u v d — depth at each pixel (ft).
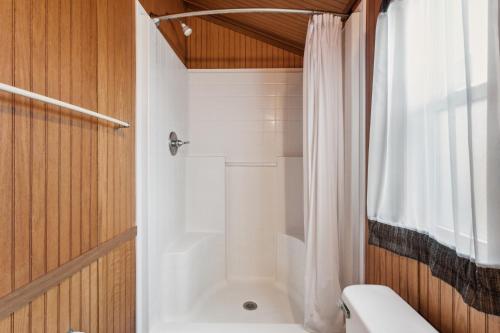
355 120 4.72
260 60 7.59
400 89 3.23
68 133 2.72
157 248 5.18
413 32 3.07
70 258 2.74
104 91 3.38
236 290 7.16
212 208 7.42
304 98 5.25
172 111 6.16
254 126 7.60
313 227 4.90
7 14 2.05
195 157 7.41
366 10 4.51
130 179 4.10
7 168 2.05
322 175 4.76
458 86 2.33
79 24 2.90
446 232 2.57
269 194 7.60
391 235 3.41
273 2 5.70
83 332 2.69
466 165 2.27
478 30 2.08
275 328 4.95
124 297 3.91
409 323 2.61
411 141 3.12
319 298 4.74
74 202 2.81
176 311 5.57
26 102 2.22
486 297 2.04
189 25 7.54
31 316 2.26
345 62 5.09
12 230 2.09
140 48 4.40
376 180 3.66
